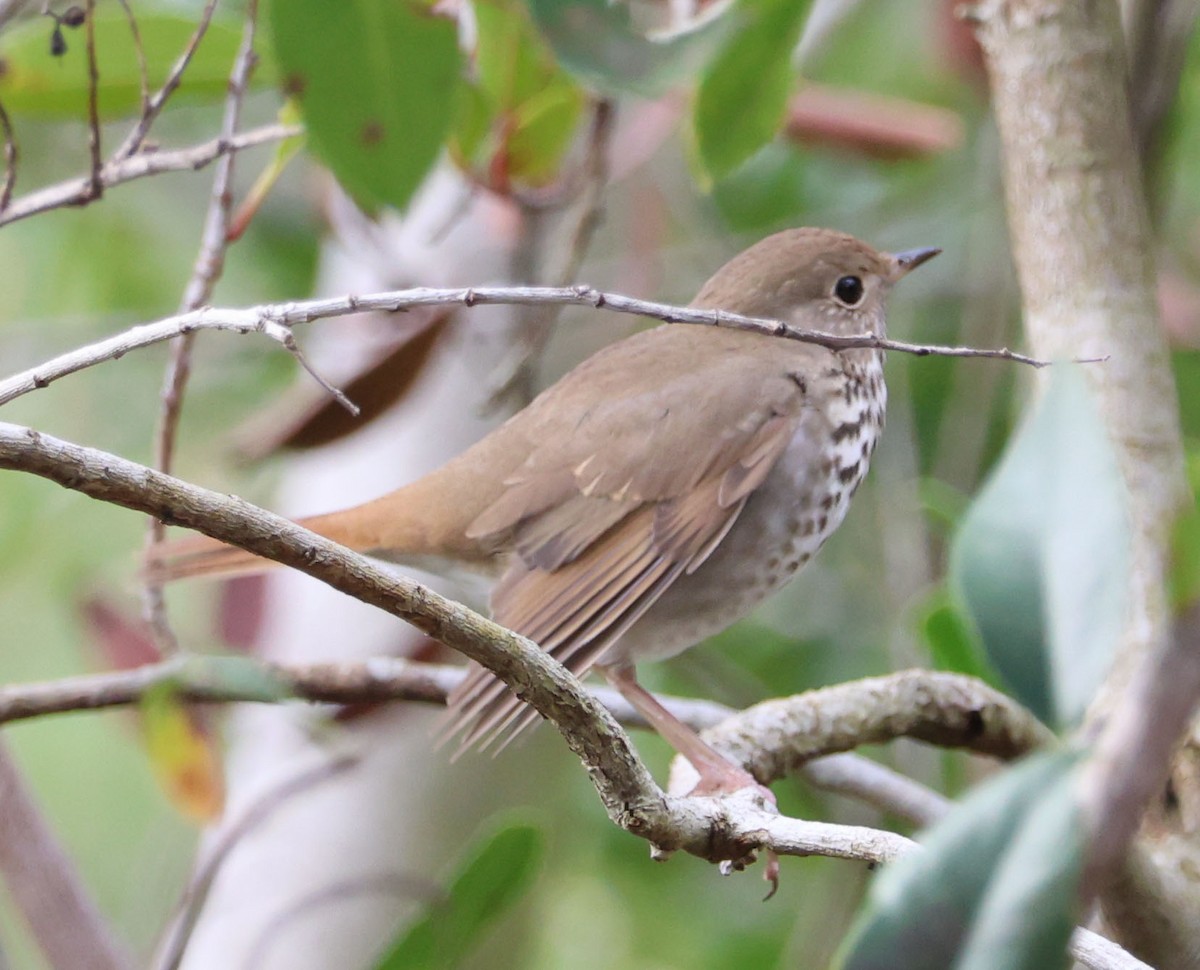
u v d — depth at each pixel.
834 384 9.30
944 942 3.36
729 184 13.36
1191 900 6.41
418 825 10.58
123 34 8.72
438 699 8.59
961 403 11.87
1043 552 4.10
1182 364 11.77
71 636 12.57
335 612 10.71
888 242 13.23
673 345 9.48
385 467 11.24
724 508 8.77
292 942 10.20
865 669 12.12
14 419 12.63
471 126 9.37
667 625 9.06
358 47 7.95
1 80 8.97
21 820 8.58
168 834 13.05
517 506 8.88
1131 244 7.43
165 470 8.46
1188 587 3.29
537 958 12.61
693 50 7.88
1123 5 8.56
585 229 9.48
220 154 7.83
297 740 10.48
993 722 7.91
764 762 7.86
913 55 13.95
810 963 10.94
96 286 13.17
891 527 11.63
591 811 12.58
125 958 8.75
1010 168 7.71
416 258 10.92
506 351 11.12
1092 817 3.31
